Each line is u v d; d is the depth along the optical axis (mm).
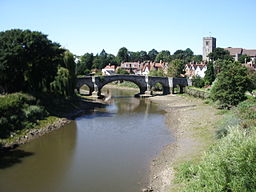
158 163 26109
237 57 134500
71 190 20906
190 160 24953
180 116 50281
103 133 38125
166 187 20234
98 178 23016
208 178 15281
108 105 67000
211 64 91812
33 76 49906
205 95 67312
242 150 14391
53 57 54312
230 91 48062
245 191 13258
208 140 30812
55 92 52312
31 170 24719
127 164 26125
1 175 23562
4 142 31141
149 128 41344
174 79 93062
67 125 42750
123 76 86562
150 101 75875
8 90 46812
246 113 33844
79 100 63938
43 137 35562
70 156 28438
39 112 41906
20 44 45688
